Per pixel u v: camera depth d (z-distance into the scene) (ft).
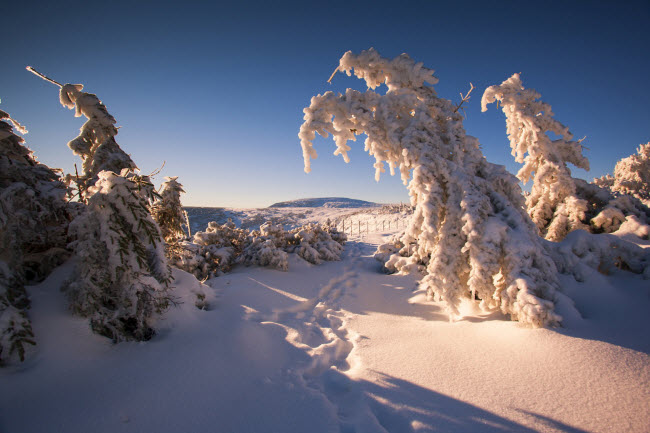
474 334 11.93
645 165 32.96
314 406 8.55
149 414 7.89
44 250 13.20
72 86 16.34
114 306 11.75
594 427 6.71
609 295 12.01
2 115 12.63
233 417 8.00
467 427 7.16
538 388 8.23
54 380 8.70
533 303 11.03
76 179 15.12
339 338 13.75
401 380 9.50
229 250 28.40
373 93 16.38
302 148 16.26
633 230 16.06
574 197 18.38
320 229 37.24
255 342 12.49
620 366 8.45
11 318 8.97
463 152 15.61
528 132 19.65
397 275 24.56
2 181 12.18
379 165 16.49
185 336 12.37
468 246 12.85
